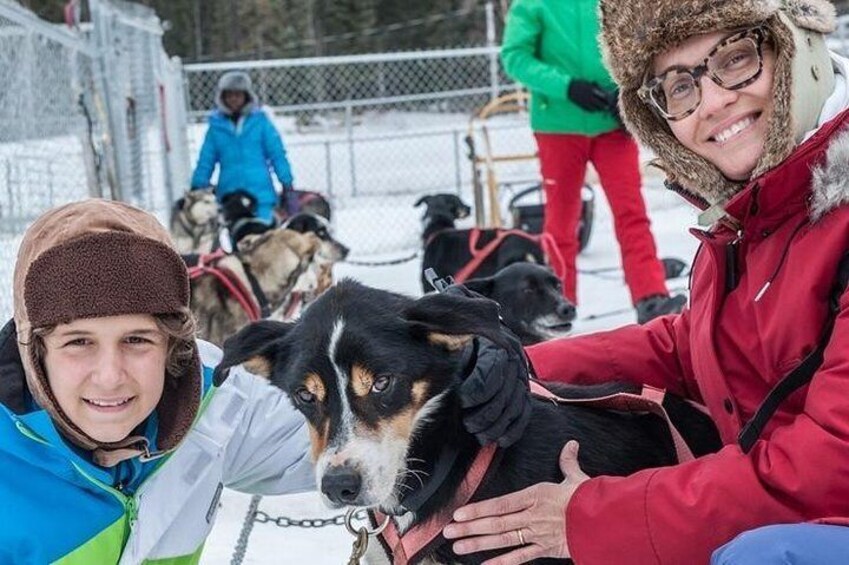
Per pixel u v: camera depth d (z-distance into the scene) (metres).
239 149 10.05
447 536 2.26
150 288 1.97
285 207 10.23
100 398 1.99
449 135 18.61
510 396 2.25
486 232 6.97
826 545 1.76
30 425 1.99
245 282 6.39
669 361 2.73
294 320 2.48
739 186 2.28
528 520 2.20
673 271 8.31
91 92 7.97
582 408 2.57
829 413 1.88
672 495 2.02
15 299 2.01
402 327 2.31
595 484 2.14
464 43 29.28
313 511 4.11
